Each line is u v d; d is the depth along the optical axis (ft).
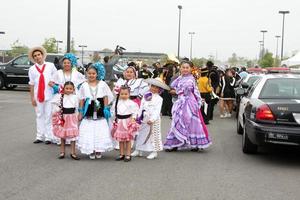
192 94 32.19
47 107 33.30
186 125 31.91
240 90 35.94
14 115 50.24
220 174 25.22
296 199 20.76
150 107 29.01
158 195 20.74
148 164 27.48
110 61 51.75
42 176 23.84
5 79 87.92
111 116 29.17
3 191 20.88
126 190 21.44
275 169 26.89
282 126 26.71
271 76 32.68
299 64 90.27
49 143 33.63
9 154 29.43
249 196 21.02
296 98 29.63
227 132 42.42
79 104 28.17
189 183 23.07
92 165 26.81
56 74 32.71
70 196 20.26
